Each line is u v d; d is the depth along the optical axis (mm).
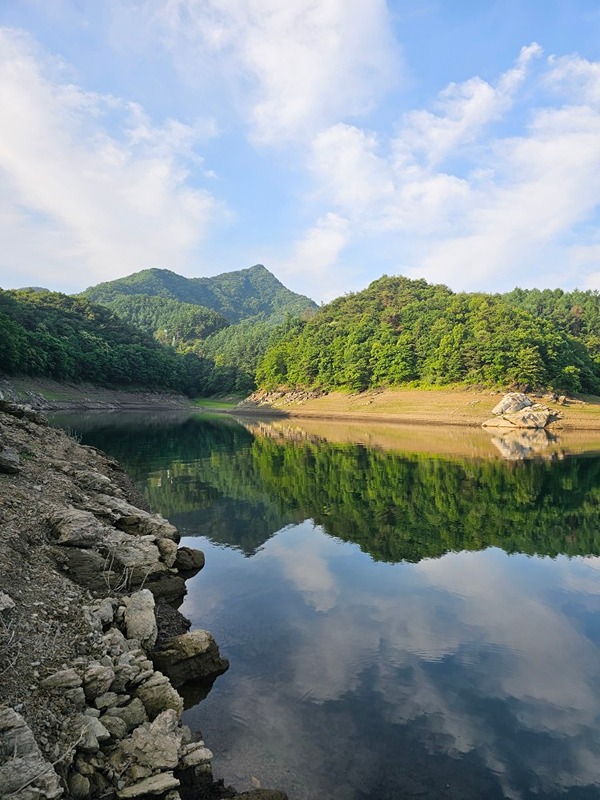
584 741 7734
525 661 10203
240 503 24125
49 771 5559
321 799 6480
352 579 14719
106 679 7480
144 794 5922
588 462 39156
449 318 105312
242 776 6836
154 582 12594
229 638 10891
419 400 90125
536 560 16766
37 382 88312
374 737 7715
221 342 196625
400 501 25125
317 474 32594
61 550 11539
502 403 76000
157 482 28672
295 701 8602
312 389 116625
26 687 6930
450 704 8625
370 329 117438
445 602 13180
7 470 15148
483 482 30312
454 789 6719
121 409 102625
